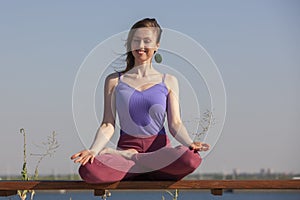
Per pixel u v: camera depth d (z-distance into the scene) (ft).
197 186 16.67
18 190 17.21
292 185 16.57
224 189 16.80
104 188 16.66
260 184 16.60
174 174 16.70
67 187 16.66
